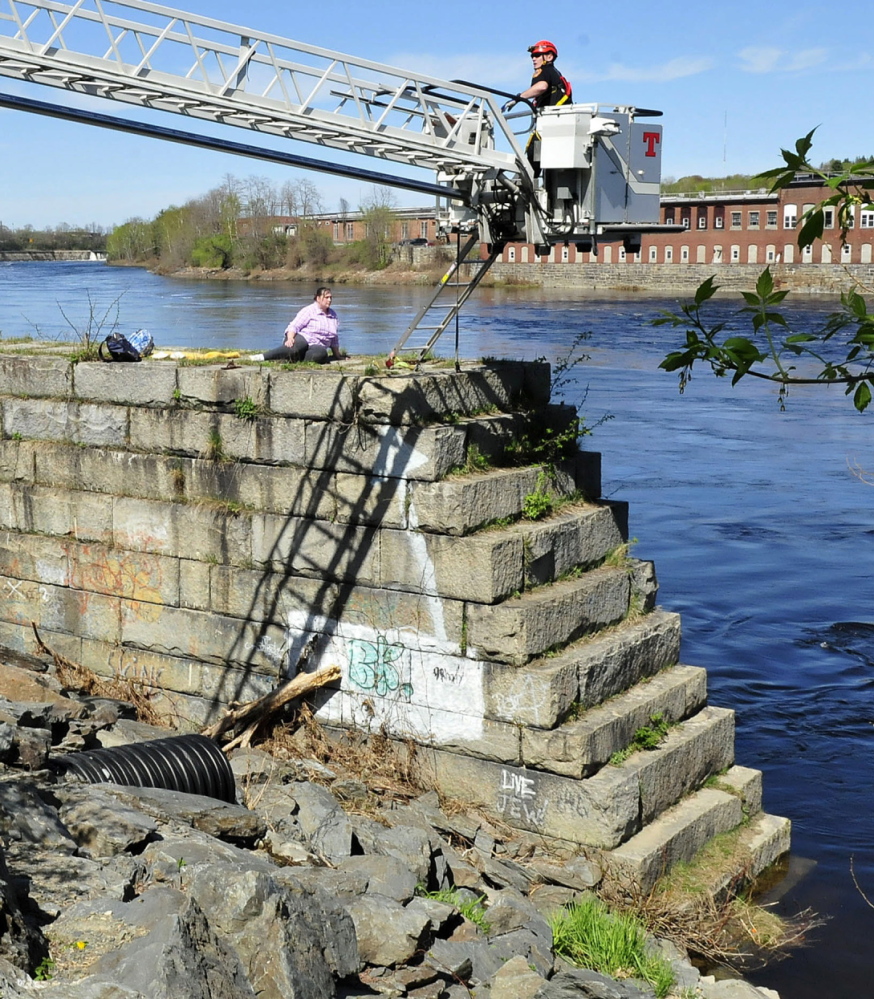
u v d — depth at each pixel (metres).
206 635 11.48
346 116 10.72
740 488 28.44
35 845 6.87
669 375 45.03
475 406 10.83
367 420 10.34
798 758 14.09
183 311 62.75
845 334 54.53
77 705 10.62
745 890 10.53
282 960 5.95
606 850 9.55
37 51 9.61
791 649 17.97
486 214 11.59
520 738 9.80
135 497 11.82
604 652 10.27
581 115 10.91
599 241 11.62
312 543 10.78
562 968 8.20
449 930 8.00
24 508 12.46
